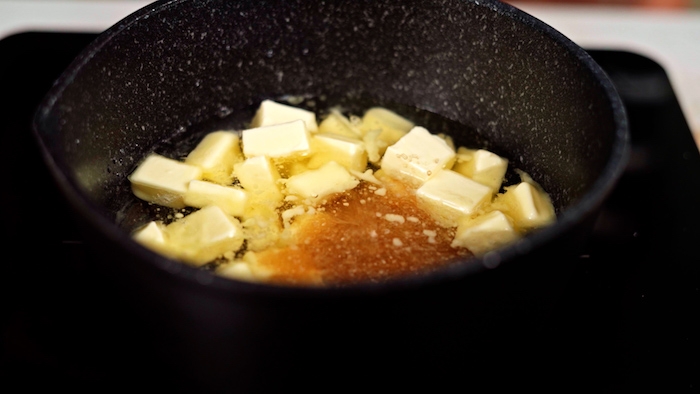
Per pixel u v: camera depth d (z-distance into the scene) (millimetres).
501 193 299
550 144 292
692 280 294
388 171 299
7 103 333
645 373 269
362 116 333
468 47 304
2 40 355
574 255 239
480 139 322
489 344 242
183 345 237
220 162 302
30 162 315
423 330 224
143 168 293
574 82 270
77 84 253
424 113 331
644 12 426
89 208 216
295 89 332
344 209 286
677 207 316
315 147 306
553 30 275
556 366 268
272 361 229
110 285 248
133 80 284
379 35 314
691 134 342
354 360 227
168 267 209
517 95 301
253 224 280
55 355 262
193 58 301
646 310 284
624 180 324
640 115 347
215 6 292
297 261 264
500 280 218
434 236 278
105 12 397
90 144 268
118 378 257
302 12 307
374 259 268
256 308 212
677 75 386
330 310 210
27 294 278
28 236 293
